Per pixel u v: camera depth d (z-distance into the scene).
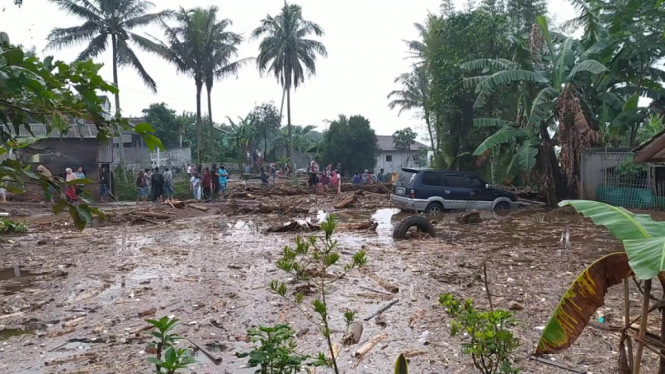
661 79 22.91
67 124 2.01
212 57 39.72
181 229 15.12
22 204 19.80
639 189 19.56
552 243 11.55
